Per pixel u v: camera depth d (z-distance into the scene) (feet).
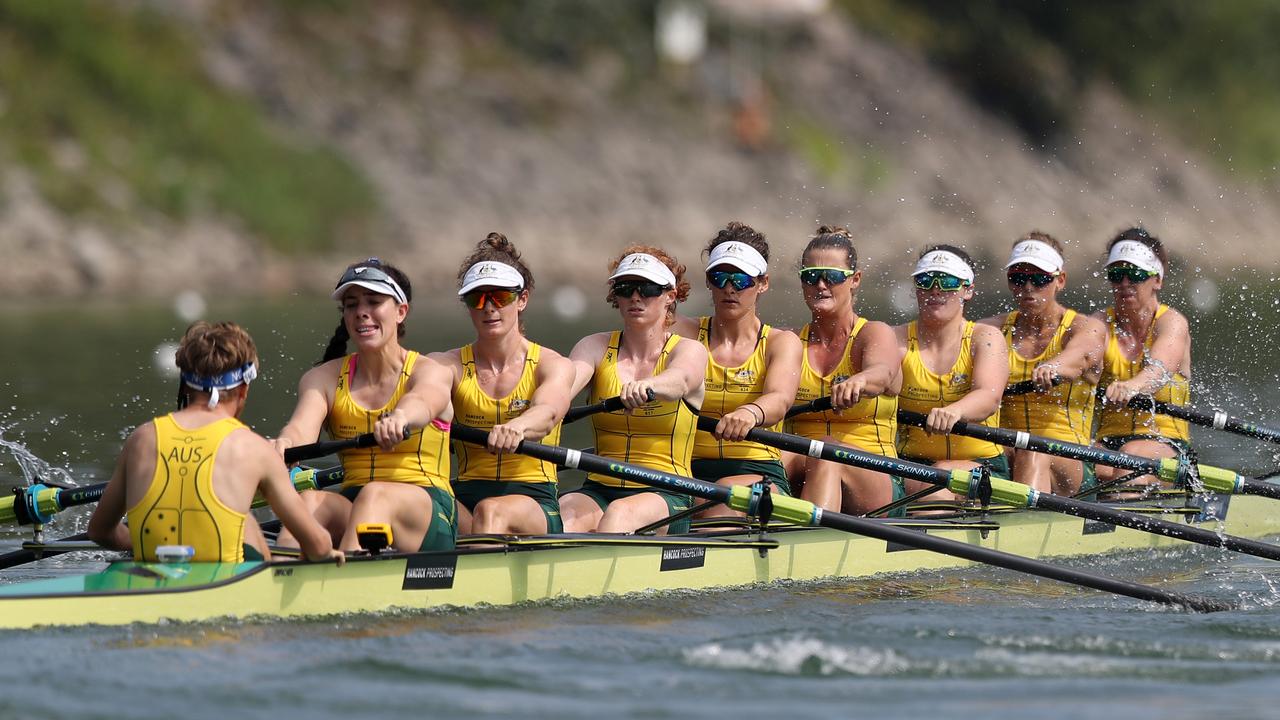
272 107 491.31
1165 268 156.15
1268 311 329.52
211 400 91.30
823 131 600.39
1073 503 120.16
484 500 109.91
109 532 95.66
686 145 559.38
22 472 159.74
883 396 130.72
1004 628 97.50
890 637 94.22
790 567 119.03
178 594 88.58
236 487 90.89
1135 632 96.73
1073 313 146.72
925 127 628.28
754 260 122.52
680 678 83.82
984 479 119.85
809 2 637.30
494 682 82.23
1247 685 84.17
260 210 449.89
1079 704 79.87
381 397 105.50
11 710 74.95
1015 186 622.13
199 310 362.94
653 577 110.93
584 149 536.83
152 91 463.83
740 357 124.98
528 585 105.19
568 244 490.49
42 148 431.84
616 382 119.55
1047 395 145.28
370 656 86.69
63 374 243.60
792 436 121.70
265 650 86.84
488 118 532.73
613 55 589.73
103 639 86.22
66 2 470.39
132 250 417.90
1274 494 130.31
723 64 605.31
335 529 103.86
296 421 104.37
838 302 129.49
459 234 473.67
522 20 583.17
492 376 113.19
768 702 79.51
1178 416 152.35
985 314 319.47
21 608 86.22
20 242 403.54
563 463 108.88
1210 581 124.26
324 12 542.16
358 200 470.39
